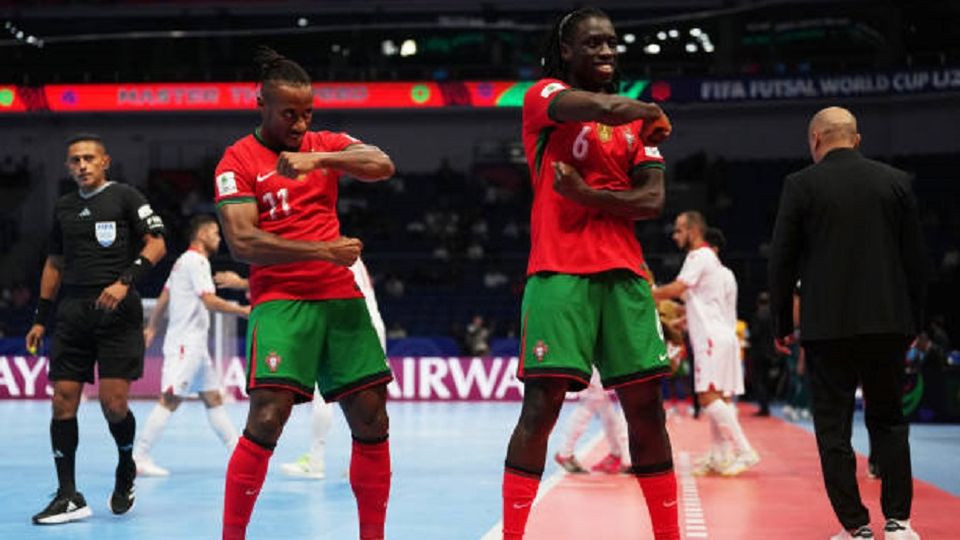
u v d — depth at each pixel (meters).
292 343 4.22
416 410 17.73
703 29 32.53
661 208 4.13
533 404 4.05
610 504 7.12
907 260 5.53
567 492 7.74
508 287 28.31
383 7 31.84
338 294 4.34
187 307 8.94
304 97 4.33
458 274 28.47
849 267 5.44
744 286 26.39
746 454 8.73
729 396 8.93
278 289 4.27
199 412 17.12
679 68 31.86
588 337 4.05
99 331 6.52
